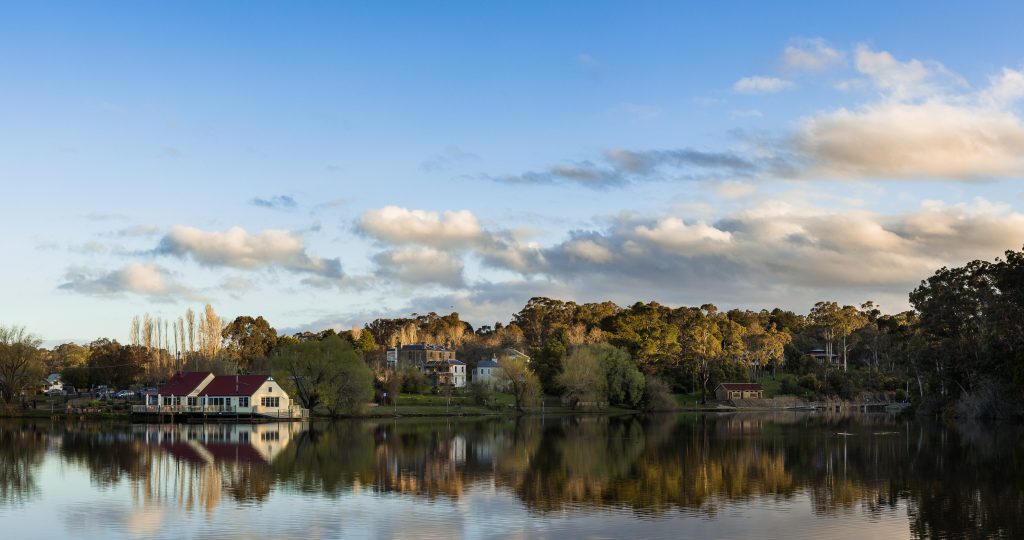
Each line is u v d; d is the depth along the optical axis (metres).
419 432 104.38
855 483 56.25
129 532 40.34
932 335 127.56
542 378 177.50
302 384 131.75
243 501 48.56
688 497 50.50
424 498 49.81
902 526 41.72
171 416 121.94
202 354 177.62
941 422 123.38
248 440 90.06
